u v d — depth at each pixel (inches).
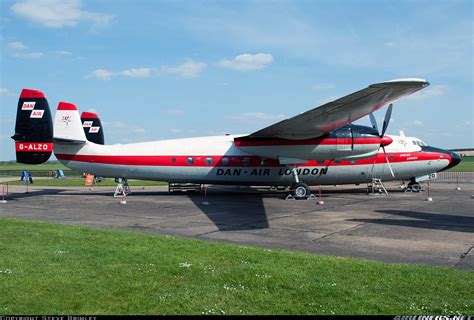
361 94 572.1
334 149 820.6
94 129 1179.3
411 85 529.3
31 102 830.5
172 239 405.1
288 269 288.5
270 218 579.8
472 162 3631.9
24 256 324.5
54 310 213.0
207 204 761.6
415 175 952.3
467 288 247.0
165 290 245.0
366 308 217.8
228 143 888.9
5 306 217.9
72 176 2386.8
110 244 375.2
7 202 824.3
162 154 882.8
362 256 348.5
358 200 812.0
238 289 246.8
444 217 572.1
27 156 830.5
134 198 895.1
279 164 873.5
